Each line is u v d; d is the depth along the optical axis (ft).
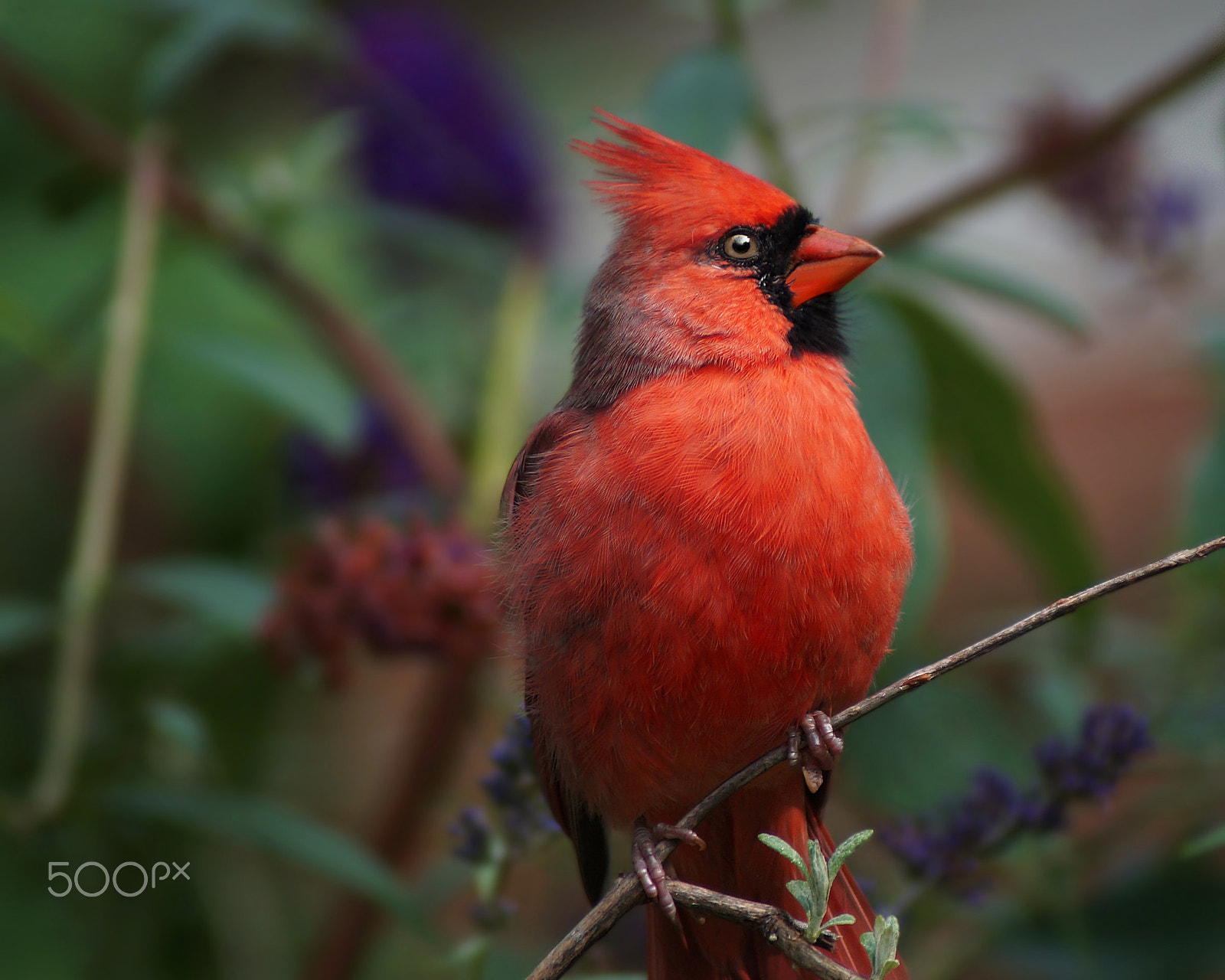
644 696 20.48
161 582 26.84
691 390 21.42
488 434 30.63
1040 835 21.53
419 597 23.59
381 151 33.27
